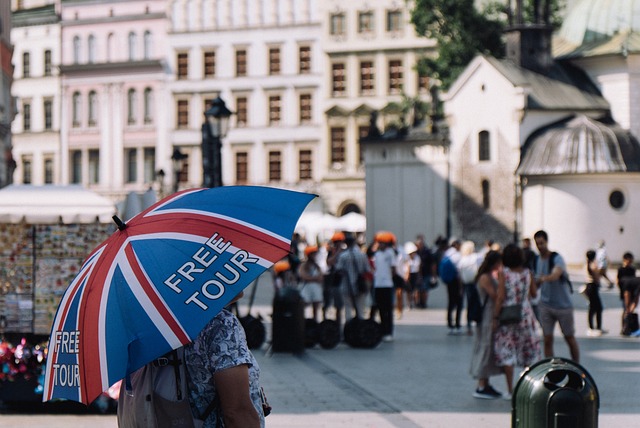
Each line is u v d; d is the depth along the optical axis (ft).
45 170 361.10
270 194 21.06
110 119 349.61
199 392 19.80
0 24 164.45
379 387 63.62
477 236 235.61
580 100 235.40
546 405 33.58
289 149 329.31
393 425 49.75
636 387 63.00
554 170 221.05
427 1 261.44
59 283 57.72
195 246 19.69
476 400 57.93
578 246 220.84
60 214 58.75
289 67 328.70
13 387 53.78
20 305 57.67
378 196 249.55
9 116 177.06
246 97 333.62
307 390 62.49
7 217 58.03
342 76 319.27
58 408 53.57
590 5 248.32
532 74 236.84
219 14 335.47
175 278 19.26
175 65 340.39
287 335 83.10
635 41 236.63
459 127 238.27
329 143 322.14
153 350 18.65
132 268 19.60
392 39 313.53
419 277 134.31
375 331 87.76
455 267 100.27
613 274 206.59
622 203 221.25
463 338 96.37
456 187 239.71
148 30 343.05
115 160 349.82
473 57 261.03
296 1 327.67
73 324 19.76
